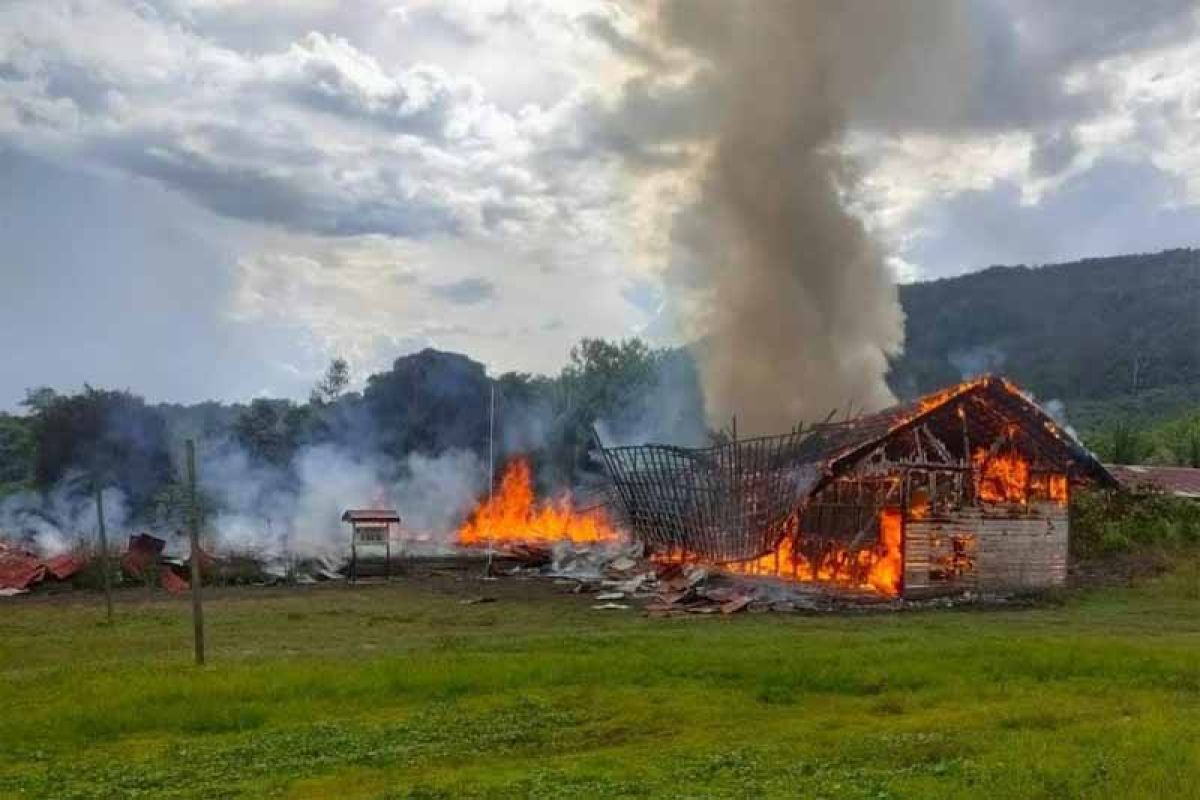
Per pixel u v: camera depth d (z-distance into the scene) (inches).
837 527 1473.9
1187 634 1026.7
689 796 464.1
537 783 495.2
